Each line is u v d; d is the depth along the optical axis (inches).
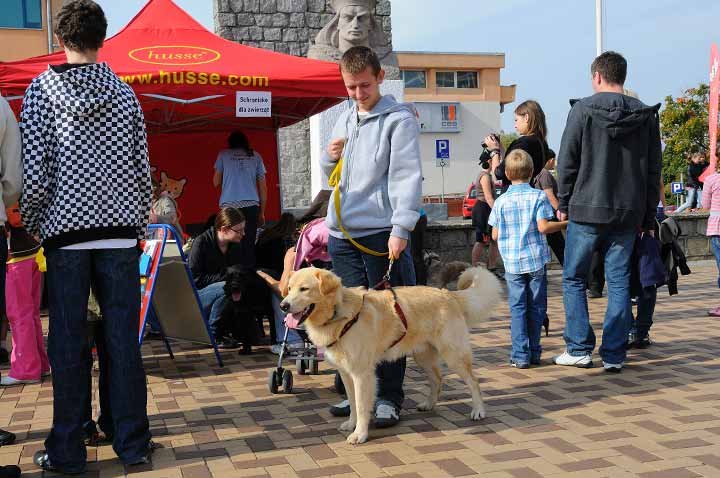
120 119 140.8
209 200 461.1
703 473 133.3
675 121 1149.1
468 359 172.1
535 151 258.1
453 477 135.2
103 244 139.6
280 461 146.4
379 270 172.1
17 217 210.5
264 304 257.0
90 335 158.4
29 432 169.0
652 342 253.1
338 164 177.6
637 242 231.9
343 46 483.2
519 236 222.7
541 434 158.9
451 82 2266.2
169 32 305.0
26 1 1037.8
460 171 2236.7
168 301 241.6
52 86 136.6
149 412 184.5
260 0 497.7
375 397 160.4
